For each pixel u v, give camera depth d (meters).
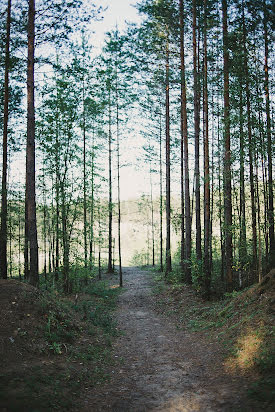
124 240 57.28
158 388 5.79
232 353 6.79
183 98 15.99
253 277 13.61
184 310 12.73
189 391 5.49
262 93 11.45
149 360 7.59
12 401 4.32
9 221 14.10
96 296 16.81
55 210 17.30
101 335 9.38
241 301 9.52
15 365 5.66
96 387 5.80
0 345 6.13
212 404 4.81
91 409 4.87
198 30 15.24
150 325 11.46
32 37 10.37
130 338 9.75
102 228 23.77
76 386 5.54
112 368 6.96
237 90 11.55
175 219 21.67
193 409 4.75
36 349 6.61
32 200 10.15
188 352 7.93
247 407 4.41
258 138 10.74
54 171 15.26
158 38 16.31
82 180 15.54
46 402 4.59
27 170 10.20
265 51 13.61
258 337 6.70
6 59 11.45
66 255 15.05
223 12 12.28
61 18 10.00
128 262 46.97
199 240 14.52
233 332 7.92
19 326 7.07
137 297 17.25
